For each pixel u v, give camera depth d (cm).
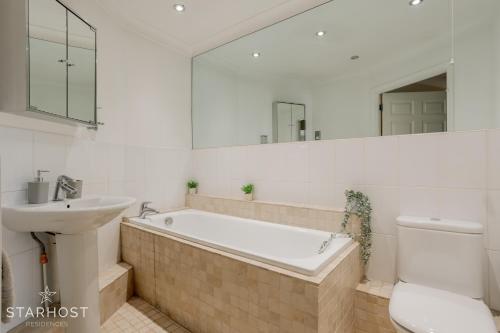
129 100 242
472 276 142
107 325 179
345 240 177
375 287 175
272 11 229
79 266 147
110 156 221
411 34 187
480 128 160
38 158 159
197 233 270
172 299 186
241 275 145
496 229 153
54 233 151
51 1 154
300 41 234
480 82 162
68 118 165
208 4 218
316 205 220
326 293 127
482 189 157
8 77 139
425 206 174
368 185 196
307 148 227
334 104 218
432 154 173
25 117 151
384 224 188
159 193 274
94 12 206
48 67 151
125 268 216
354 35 209
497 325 139
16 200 145
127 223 232
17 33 138
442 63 175
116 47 229
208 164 299
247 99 268
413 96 184
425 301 134
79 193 175
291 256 204
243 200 254
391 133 189
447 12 174
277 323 131
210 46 291
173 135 291
